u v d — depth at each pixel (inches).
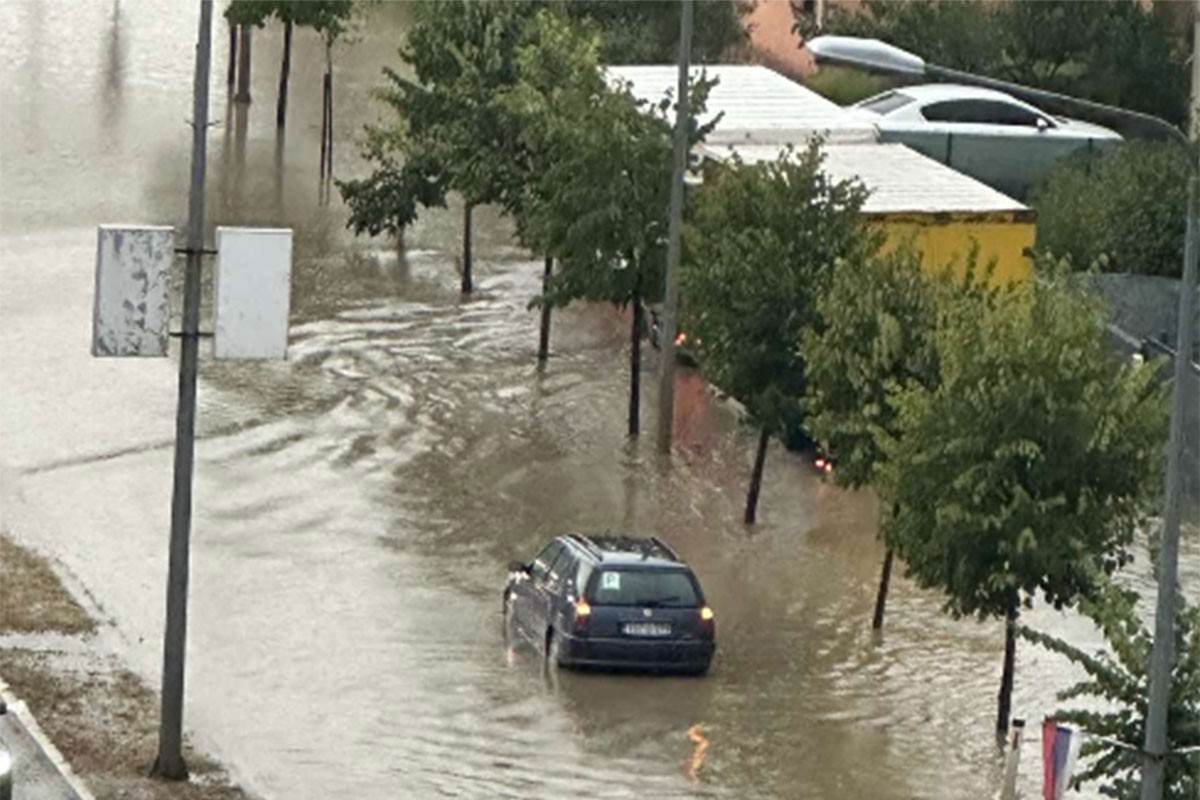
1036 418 2241.6
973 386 2247.8
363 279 3730.3
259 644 2358.5
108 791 1967.3
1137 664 1856.5
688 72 3105.3
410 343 3427.7
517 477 2923.2
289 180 4247.0
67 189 4060.0
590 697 2289.6
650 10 4571.9
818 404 2524.6
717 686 2342.5
